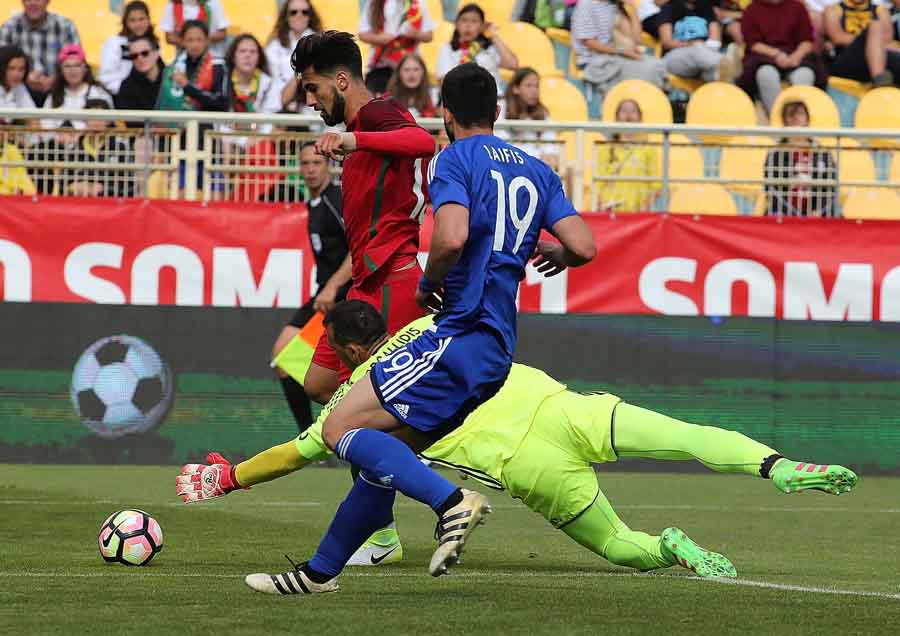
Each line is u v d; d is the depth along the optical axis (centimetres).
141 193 4250
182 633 1361
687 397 4234
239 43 4950
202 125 4359
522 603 1614
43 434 4119
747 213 4566
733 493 3694
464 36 5331
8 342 4100
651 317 4231
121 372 4131
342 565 1638
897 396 4266
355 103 2094
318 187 3578
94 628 1391
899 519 3044
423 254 4041
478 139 1658
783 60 5591
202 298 4141
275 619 1455
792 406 4256
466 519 1458
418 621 1450
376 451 1535
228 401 4147
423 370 1587
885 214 4550
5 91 4975
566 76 5750
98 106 4869
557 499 1992
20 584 1758
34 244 4100
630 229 4219
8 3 5491
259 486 3662
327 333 1897
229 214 4144
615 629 1415
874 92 5550
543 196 1680
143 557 1989
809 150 4306
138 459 4138
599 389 4212
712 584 1852
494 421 2022
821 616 1541
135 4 4994
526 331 4209
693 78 5678
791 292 4253
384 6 5322
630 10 5691
